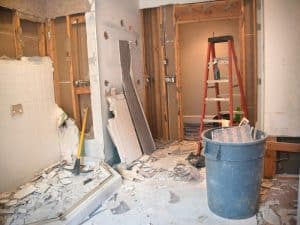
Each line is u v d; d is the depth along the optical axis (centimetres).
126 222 256
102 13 374
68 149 390
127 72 445
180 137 514
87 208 268
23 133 332
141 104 476
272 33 317
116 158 405
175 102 513
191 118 642
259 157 246
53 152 381
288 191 299
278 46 317
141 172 369
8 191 312
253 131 275
